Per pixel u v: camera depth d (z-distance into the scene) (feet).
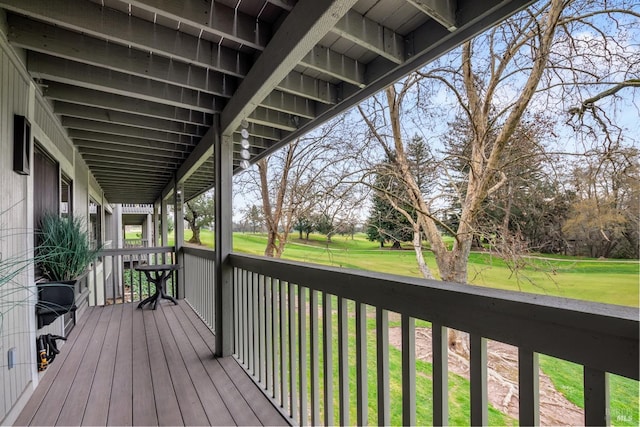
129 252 17.81
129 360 9.50
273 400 7.14
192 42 7.25
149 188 25.53
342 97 8.93
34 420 6.56
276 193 28.35
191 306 16.21
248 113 8.49
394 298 4.07
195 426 6.31
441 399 3.47
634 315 2.20
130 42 6.59
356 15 6.09
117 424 6.41
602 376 2.29
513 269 12.69
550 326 2.58
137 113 10.25
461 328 3.26
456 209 16.43
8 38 6.63
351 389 8.97
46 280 8.84
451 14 5.45
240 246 30.66
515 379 8.29
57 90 9.25
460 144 16.17
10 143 6.88
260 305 8.08
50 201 10.63
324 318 5.47
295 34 5.63
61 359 9.59
